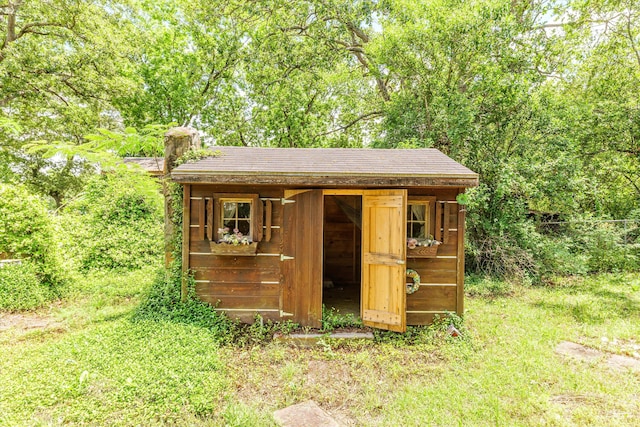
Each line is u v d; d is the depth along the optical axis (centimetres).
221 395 342
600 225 922
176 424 291
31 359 384
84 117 1606
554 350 471
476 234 941
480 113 998
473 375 394
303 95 1681
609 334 523
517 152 971
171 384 333
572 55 1134
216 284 552
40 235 667
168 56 1850
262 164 557
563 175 895
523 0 1192
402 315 505
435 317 554
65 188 2102
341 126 1845
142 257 891
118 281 757
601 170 1087
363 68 1741
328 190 542
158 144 652
